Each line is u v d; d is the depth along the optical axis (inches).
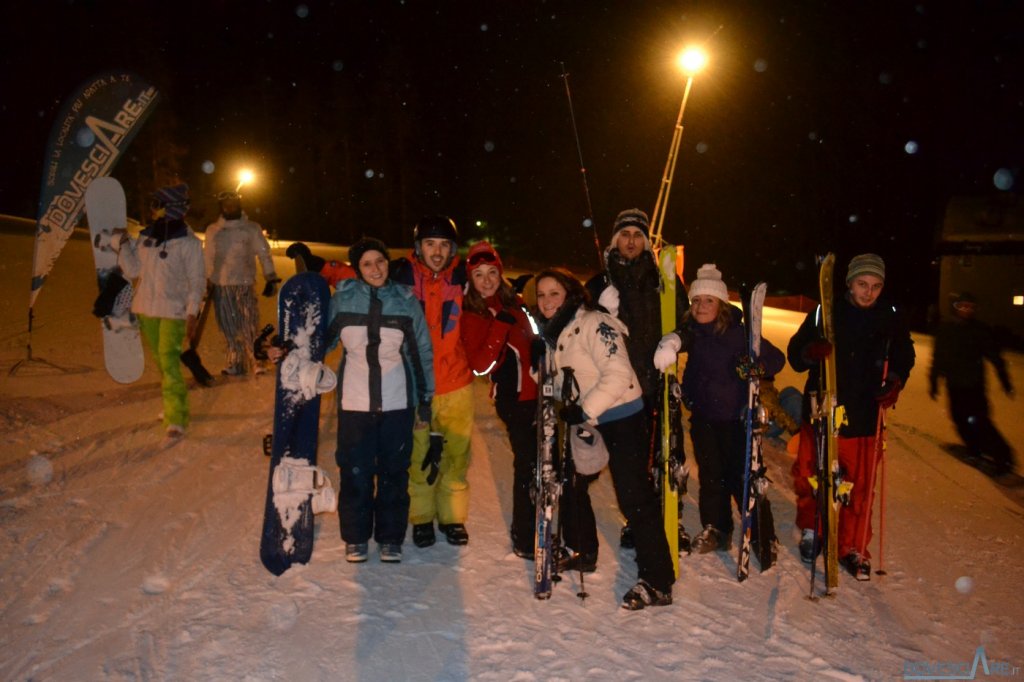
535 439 154.8
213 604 136.6
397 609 137.6
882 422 163.0
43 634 125.9
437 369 161.5
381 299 152.8
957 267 781.9
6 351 324.5
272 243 1050.1
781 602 148.0
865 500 162.4
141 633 126.9
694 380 165.2
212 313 461.7
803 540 168.4
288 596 140.6
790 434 260.7
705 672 122.7
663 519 152.9
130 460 208.8
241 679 115.8
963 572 169.0
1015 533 198.2
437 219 159.5
